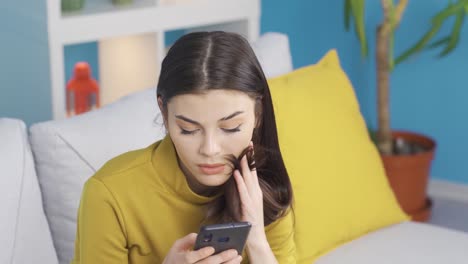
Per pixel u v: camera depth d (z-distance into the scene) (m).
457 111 3.39
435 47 3.33
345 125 2.19
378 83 3.11
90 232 1.40
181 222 1.45
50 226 1.72
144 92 1.92
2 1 2.64
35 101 2.70
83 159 1.70
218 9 3.11
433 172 3.49
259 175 1.45
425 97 3.43
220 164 1.29
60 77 2.68
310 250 2.01
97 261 1.41
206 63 1.23
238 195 1.39
